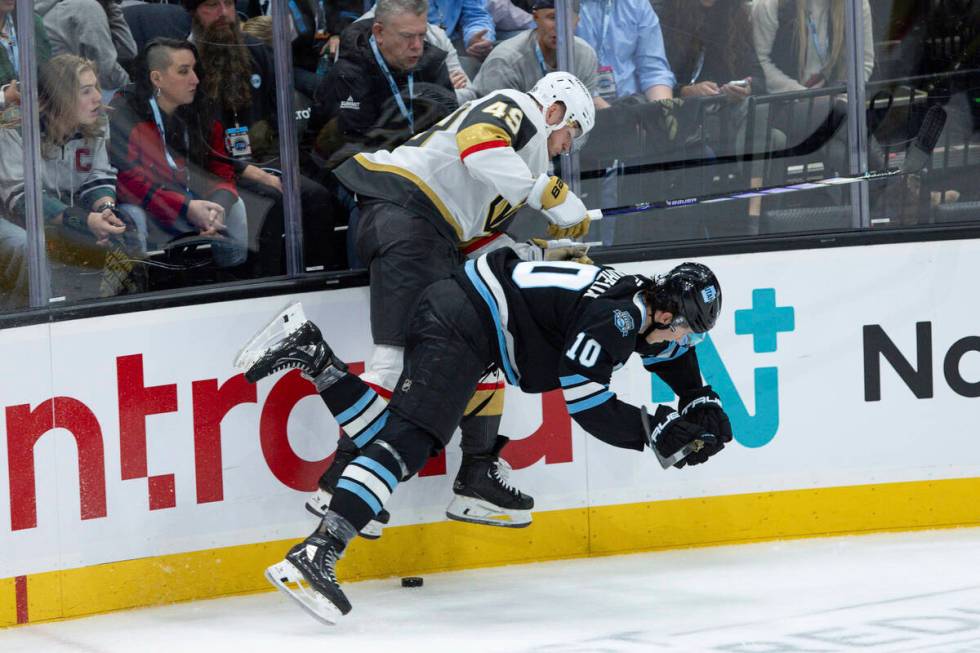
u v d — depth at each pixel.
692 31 16.25
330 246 15.48
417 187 13.89
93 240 14.38
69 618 13.55
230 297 14.24
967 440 16.41
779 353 15.98
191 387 14.11
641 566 14.98
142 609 13.91
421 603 13.59
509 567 15.34
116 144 14.35
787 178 16.75
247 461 14.41
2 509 13.19
